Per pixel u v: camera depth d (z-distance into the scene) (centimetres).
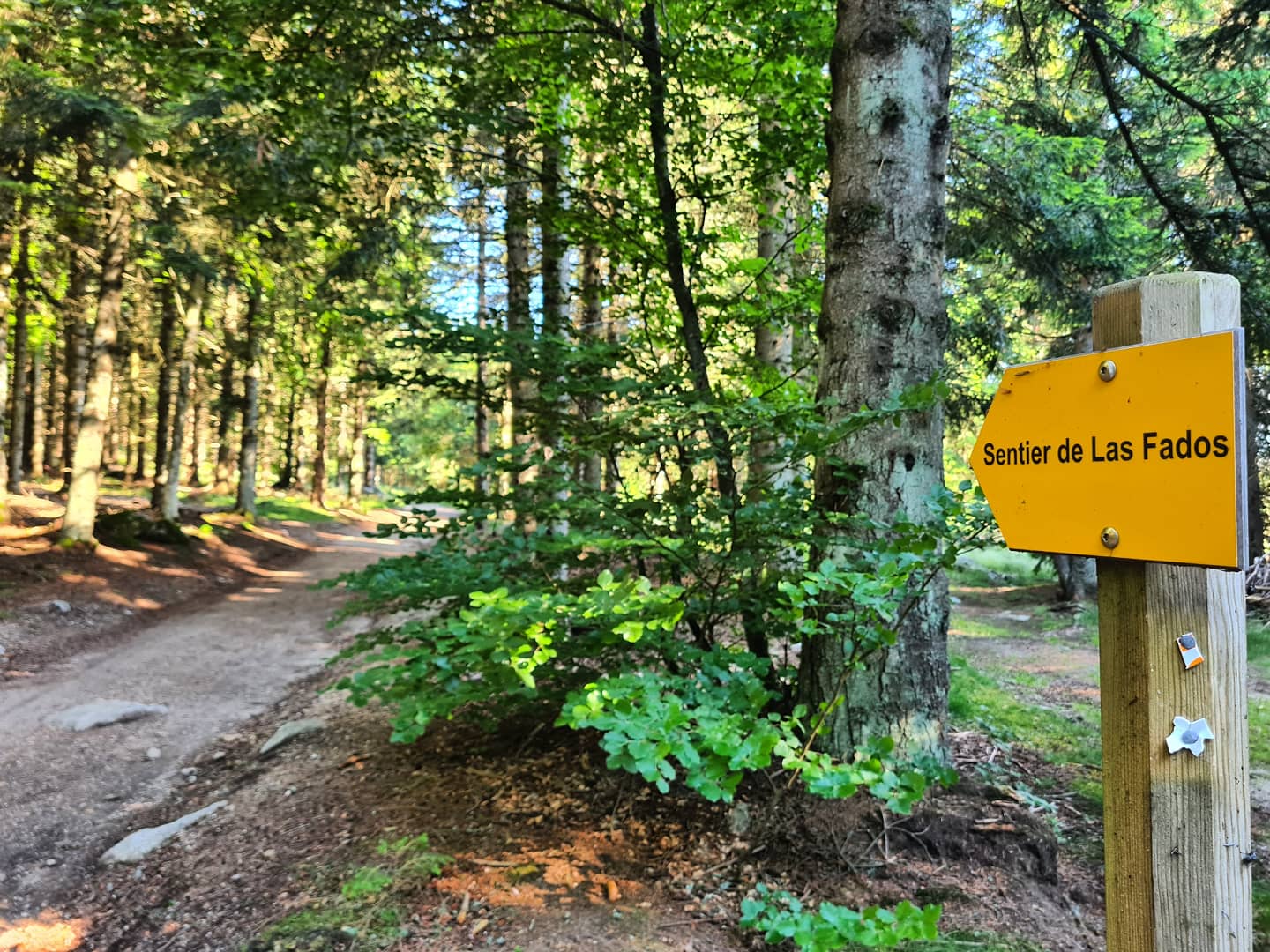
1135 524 135
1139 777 141
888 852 320
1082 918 290
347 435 3647
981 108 870
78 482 1289
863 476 354
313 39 488
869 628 279
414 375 418
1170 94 566
